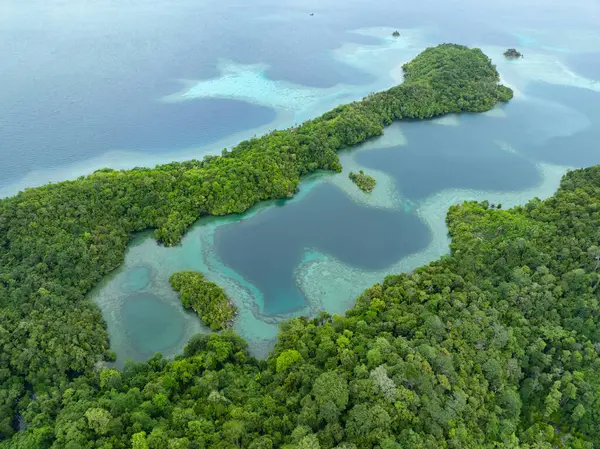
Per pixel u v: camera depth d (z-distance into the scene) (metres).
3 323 97.56
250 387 88.00
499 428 83.62
